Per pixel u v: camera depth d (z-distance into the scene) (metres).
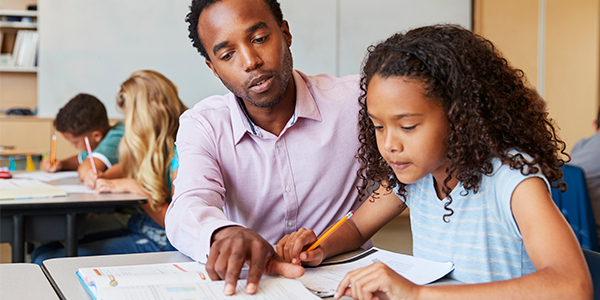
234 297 0.65
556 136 0.86
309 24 4.23
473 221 0.81
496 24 4.37
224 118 1.12
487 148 0.75
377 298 0.65
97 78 4.04
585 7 4.23
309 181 1.14
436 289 0.64
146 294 0.64
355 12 4.28
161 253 0.92
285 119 1.12
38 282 0.75
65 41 3.98
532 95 0.84
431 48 0.73
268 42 0.96
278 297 0.66
